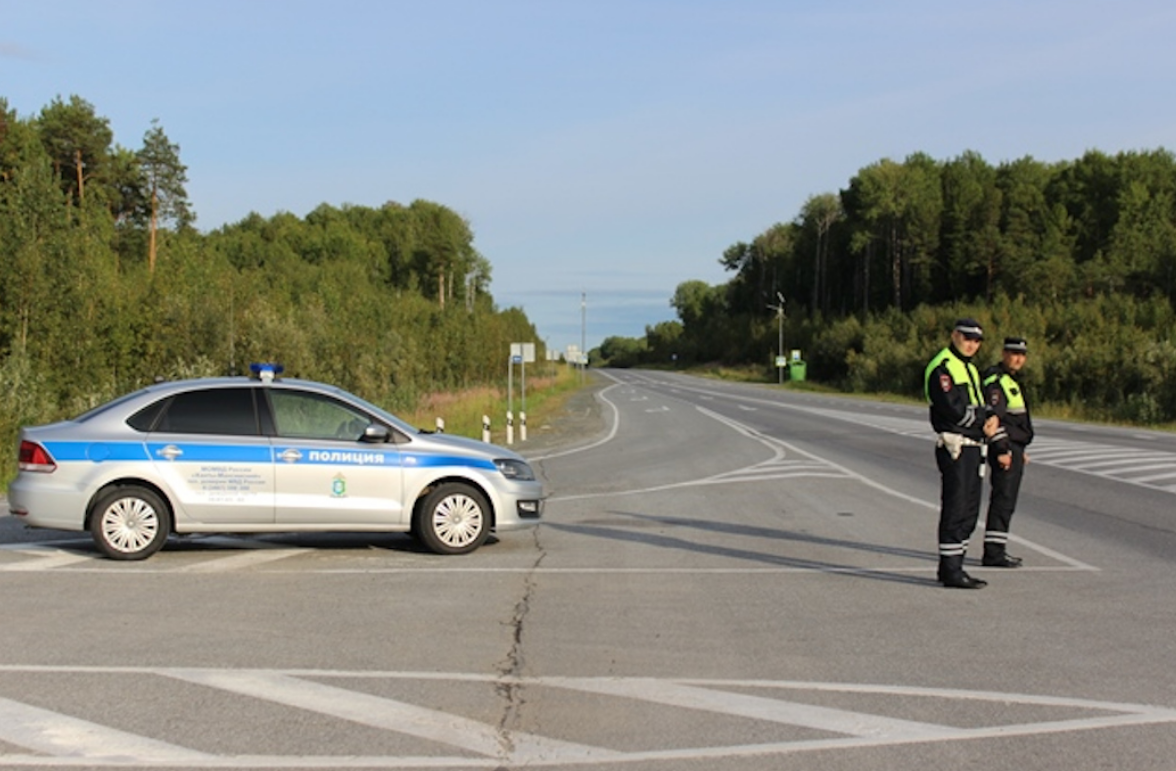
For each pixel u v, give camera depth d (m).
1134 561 10.59
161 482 10.38
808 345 114.94
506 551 11.26
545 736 5.47
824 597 8.97
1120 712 5.87
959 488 9.27
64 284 22.88
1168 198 94.38
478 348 56.41
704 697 6.14
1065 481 17.66
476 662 6.86
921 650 7.21
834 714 5.84
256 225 101.31
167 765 5.04
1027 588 9.34
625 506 15.35
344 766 5.04
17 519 13.18
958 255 104.31
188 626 7.76
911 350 74.62
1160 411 41.75
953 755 5.20
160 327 26.03
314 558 10.70
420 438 11.03
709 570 10.20
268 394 10.79
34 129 47.44
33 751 5.21
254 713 5.80
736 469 20.80
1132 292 80.81
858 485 17.78
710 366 149.75
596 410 48.25
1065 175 105.25
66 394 22.69
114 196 53.41
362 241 100.88
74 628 7.67
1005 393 10.30
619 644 7.34
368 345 34.94
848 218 125.19
